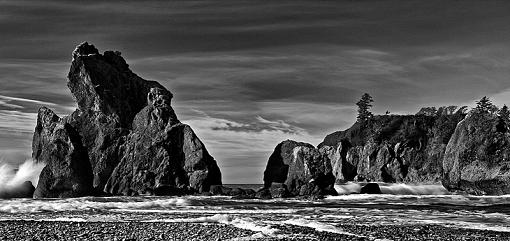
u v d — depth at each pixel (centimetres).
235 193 9481
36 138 10056
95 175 10350
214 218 4669
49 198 8419
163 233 3494
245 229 3819
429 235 3834
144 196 9269
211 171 10162
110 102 10862
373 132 16925
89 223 3997
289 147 10488
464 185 12525
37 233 3384
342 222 4703
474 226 4531
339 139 18112
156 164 10050
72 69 10938
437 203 7981
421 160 15950
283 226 4041
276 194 9288
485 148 12250
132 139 10481
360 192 11406
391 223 4678
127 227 3769
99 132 10700
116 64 11512
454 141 13162
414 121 16725
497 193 11869
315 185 9744
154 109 10600
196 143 10206
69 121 10844
